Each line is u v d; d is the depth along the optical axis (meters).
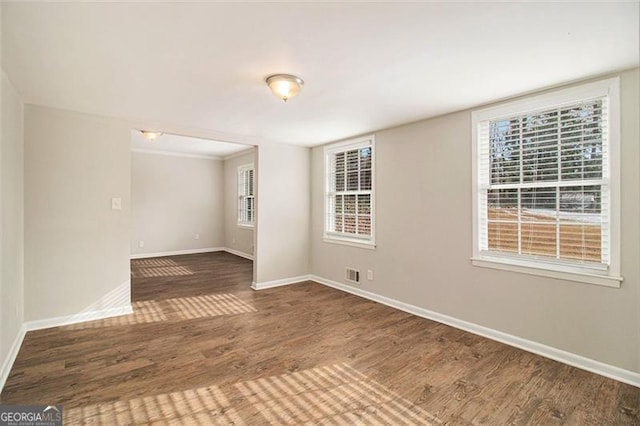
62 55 2.12
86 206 3.47
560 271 2.62
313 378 2.38
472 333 3.20
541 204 2.79
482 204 3.18
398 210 3.96
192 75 2.46
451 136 3.40
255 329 3.29
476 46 2.00
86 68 2.33
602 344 2.43
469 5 1.59
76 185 3.41
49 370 2.45
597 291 2.45
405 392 2.20
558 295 2.65
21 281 3.04
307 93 2.83
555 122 2.68
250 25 1.78
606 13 1.65
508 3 1.57
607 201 2.43
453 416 1.96
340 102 3.08
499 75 2.44
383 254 4.16
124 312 3.71
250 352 2.78
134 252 7.24
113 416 1.92
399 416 1.96
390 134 4.05
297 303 4.17
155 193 7.47
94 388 2.21
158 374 2.41
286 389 2.23
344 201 4.84
